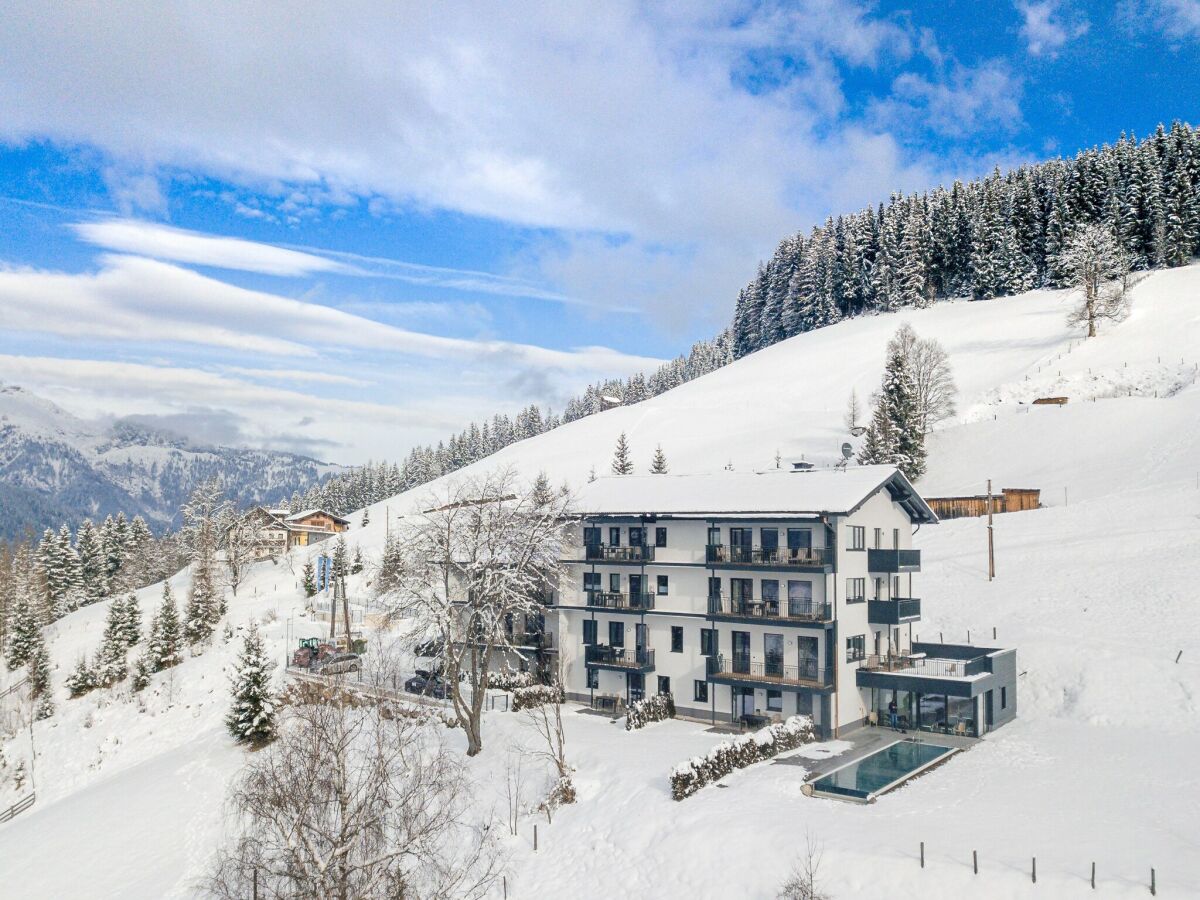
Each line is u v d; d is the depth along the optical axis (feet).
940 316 606.96
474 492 187.73
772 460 417.90
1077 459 321.73
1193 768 122.62
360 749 127.54
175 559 466.70
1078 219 589.32
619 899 99.50
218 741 184.03
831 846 95.76
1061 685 161.27
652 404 595.06
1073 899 83.41
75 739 222.28
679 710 163.84
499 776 134.82
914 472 339.77
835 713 147.13
